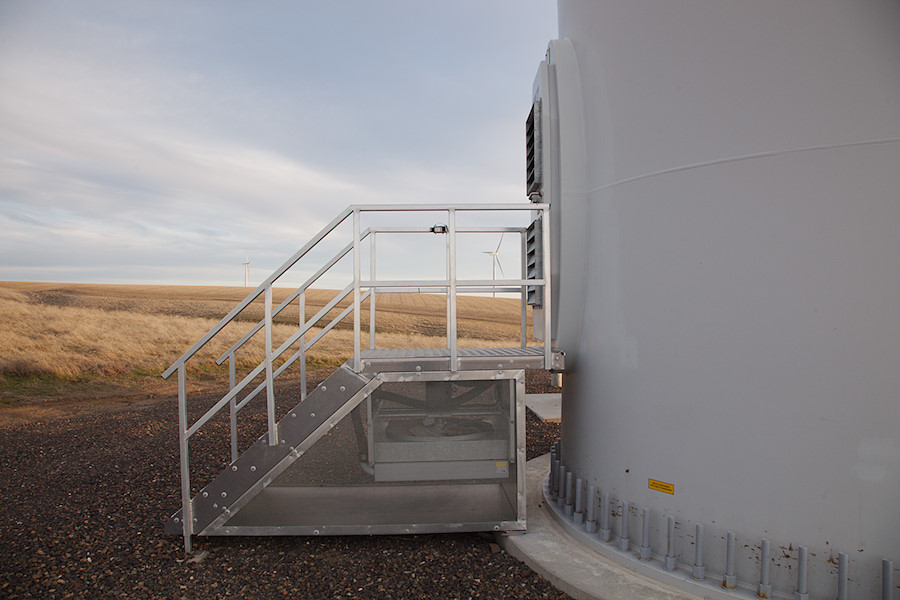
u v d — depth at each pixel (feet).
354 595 10.30
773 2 8.91
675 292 10.05
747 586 9.34
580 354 12.32
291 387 46.26
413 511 12.54
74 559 12.20
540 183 13.60
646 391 10.54
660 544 10.36
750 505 9.33
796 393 8.93
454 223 11.79
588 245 11.91
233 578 11.12
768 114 9.00
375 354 13.00
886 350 8.46
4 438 27.25
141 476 19.44
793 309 8.91
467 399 12.39
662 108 10.16
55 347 54.29
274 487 12.89
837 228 8.62
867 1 8.38
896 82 8.33
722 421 9.55
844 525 8.73
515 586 10.45
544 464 18.24
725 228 9.43
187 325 69.46
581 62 12.28
